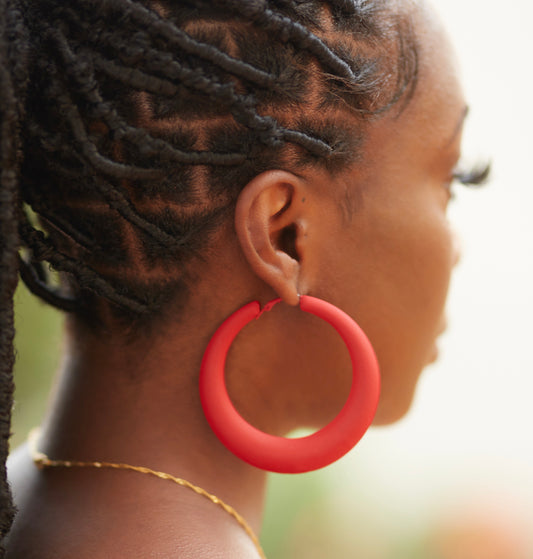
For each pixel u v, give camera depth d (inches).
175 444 36.3
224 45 32.6
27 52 30.4
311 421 40.8
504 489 174.4
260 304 36.5
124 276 35.3
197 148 33.4
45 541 33.7
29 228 33.1
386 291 38.4
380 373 40.2
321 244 36.7
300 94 34.1
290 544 137.3
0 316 30.0
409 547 156.5
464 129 41.0
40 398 110.7
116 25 31.3
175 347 36.3
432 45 38.9
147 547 33.5
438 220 39.4
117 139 31.9
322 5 34.6
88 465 36.0
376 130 36.8
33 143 32.4
